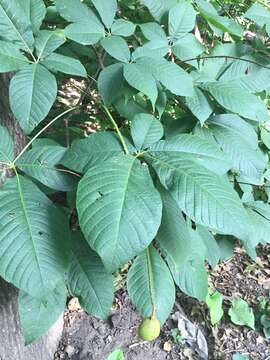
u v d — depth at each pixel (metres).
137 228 0.35
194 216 0.38
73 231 0.50
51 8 0.59
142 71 0.46
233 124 0.56
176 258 0.43
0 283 0.64
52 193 0.53
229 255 0.69
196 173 0.40
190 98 0.51
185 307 0.97
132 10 0.70
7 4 0.45
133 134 0.45
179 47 0.54
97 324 0.91
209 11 0.61
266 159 0.64
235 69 0.58
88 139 0.45
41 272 0.38
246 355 0.90
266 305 1.00
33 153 0.45
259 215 0.64
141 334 0.46
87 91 0.64
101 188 0.37
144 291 0.48
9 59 0.43
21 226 0.39
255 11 0.62
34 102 0.42
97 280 0.49
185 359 0.88
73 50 0.61
